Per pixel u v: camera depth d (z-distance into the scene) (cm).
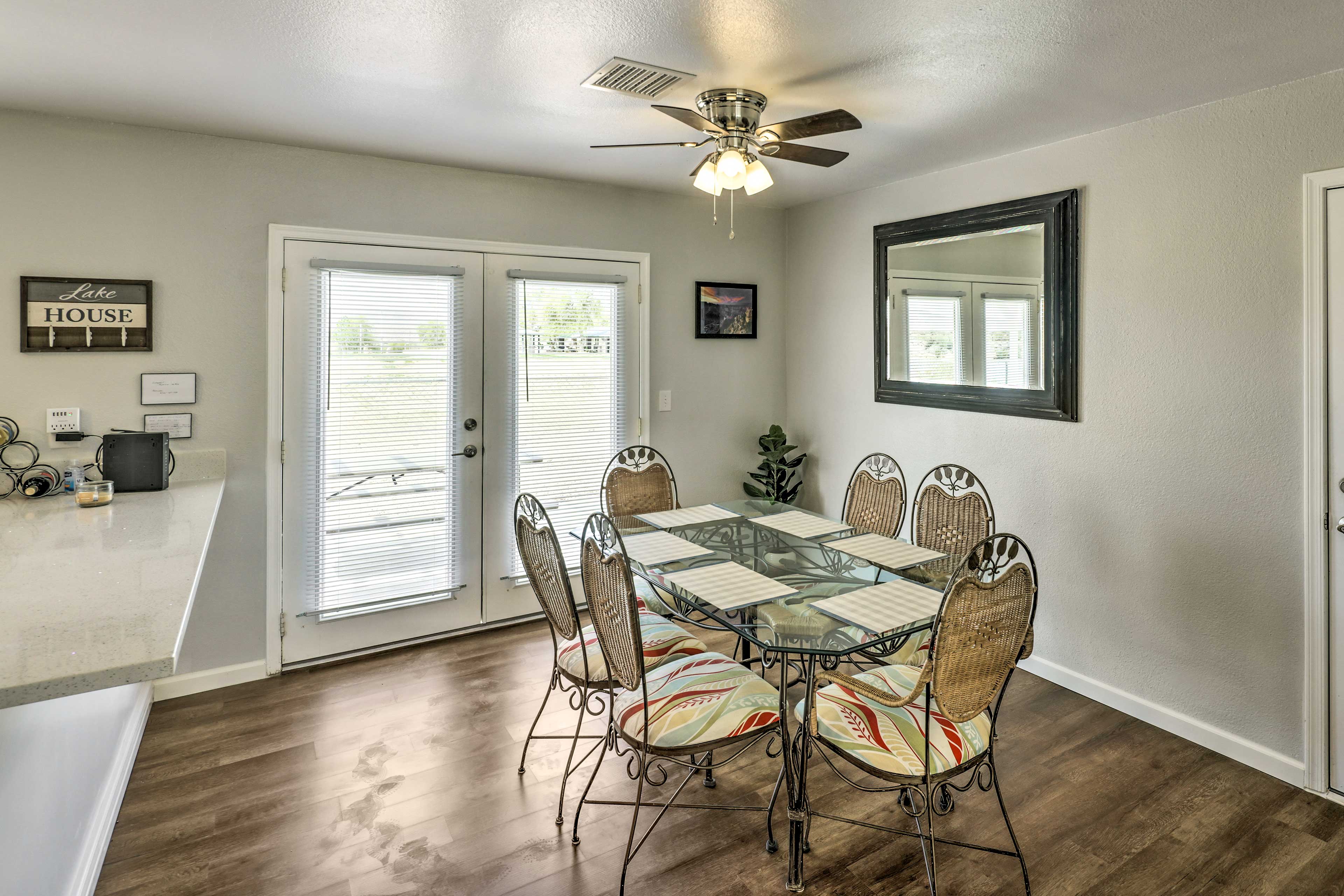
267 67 224
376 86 241
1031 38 203
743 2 183
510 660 337
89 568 165
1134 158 276
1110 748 263
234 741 263
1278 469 240
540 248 373
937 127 283
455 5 184
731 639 365
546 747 262
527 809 225
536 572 232
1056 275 302
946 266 352
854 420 416
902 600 208
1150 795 234
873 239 394
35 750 151
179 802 226
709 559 247
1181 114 261
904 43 206
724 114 242
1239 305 248
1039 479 318
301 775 242
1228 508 254
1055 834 214
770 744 240
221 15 189
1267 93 238
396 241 335
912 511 378
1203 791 236
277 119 274
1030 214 310
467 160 334
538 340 376
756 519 304
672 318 420
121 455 265
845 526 291
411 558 348
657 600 304
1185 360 263
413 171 338
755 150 255
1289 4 182
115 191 278
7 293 263
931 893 190
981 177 335
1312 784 235
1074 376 300
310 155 314
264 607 315
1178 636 271
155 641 120
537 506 218
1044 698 303
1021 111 264
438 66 224
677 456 428
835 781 244
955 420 356
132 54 214
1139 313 277
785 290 465
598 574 194
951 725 192
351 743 263
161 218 287
